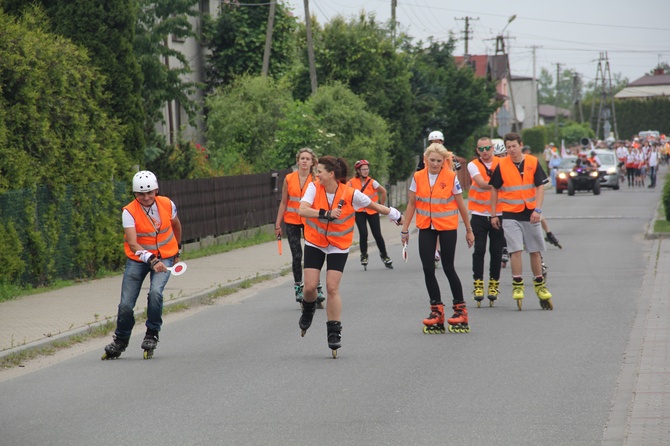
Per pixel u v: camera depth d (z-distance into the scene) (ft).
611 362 52.95
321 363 54.54
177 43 210.38
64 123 92.48
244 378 50.90
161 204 58.39
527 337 61.41
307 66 229.66
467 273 98.37
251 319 72.74
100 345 63.52
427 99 267.18
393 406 44.01
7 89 84.69
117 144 103.60
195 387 49.06
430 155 63.87
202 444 38.24
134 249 57.16
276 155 178.91
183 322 72.18
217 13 224.53
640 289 82.74
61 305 77.05
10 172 84.23
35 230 87.81
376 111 225.35
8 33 85.25
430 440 38.24
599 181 270.26
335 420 41.63
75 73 92.53
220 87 201.05
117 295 83.15
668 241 126.41
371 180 104.88
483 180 75.87
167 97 179.73
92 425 41.70
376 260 116.88
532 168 72.74
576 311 71.67
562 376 49.65
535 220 71.77
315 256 56.59
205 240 129.70
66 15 101.81
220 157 169.89
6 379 52.49
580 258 109.60
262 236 146.61
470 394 46.11
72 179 94.02
